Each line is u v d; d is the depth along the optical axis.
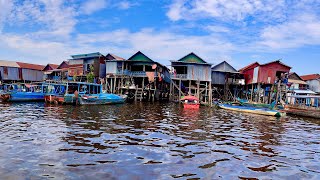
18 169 8.17
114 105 31.67
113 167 8.71
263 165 9.66
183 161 9.67
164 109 28.47
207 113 26.34
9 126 15.09
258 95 40.41
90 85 34.22
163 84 49.16
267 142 13.48
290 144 13.25
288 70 40.59
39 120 17.55
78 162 9.07
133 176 8.00
